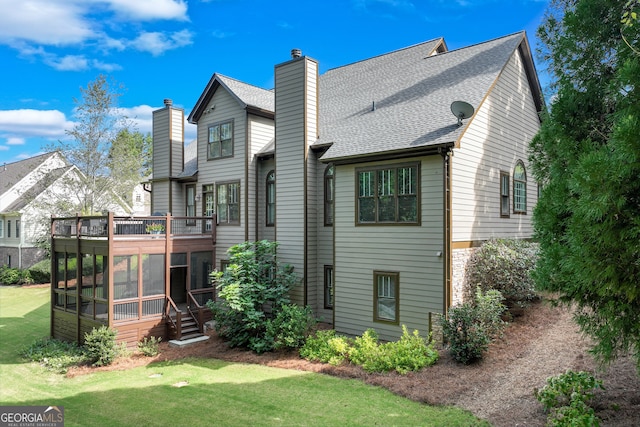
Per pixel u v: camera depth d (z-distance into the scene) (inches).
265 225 663.1
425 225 460.8
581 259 220.7
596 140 300.5
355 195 518.6
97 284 573.0
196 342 575.2
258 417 323.0
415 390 348.8
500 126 561.9
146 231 605.9
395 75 689.0
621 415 261.6
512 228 594.2
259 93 721.0
